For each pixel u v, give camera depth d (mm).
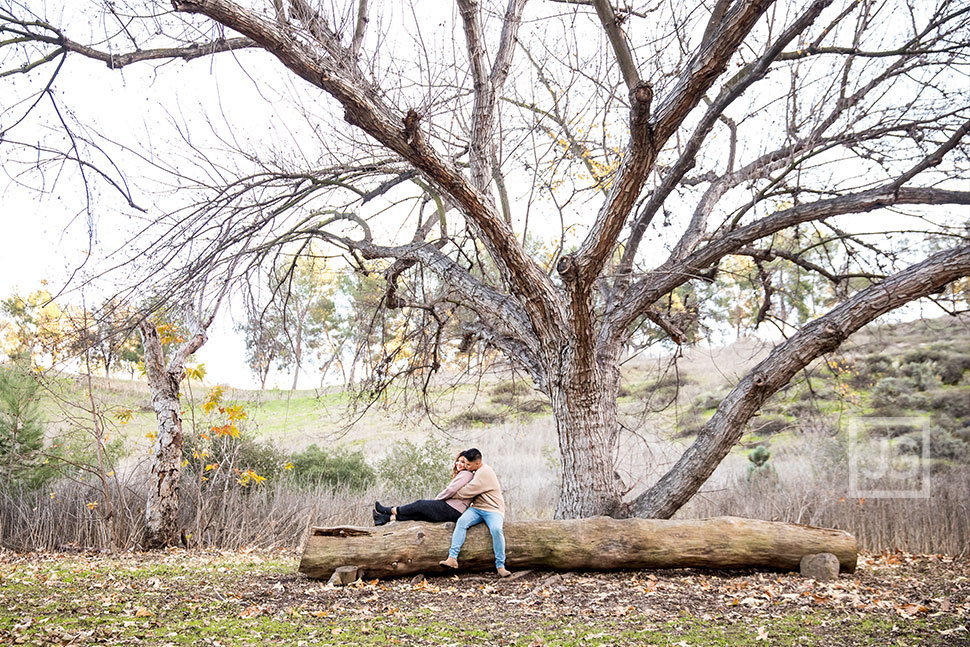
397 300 11328
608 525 8422
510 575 8156
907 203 9391
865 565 9805
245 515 12484
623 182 7430
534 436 20453
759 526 8555
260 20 5941
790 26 8633
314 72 6316
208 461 13844
